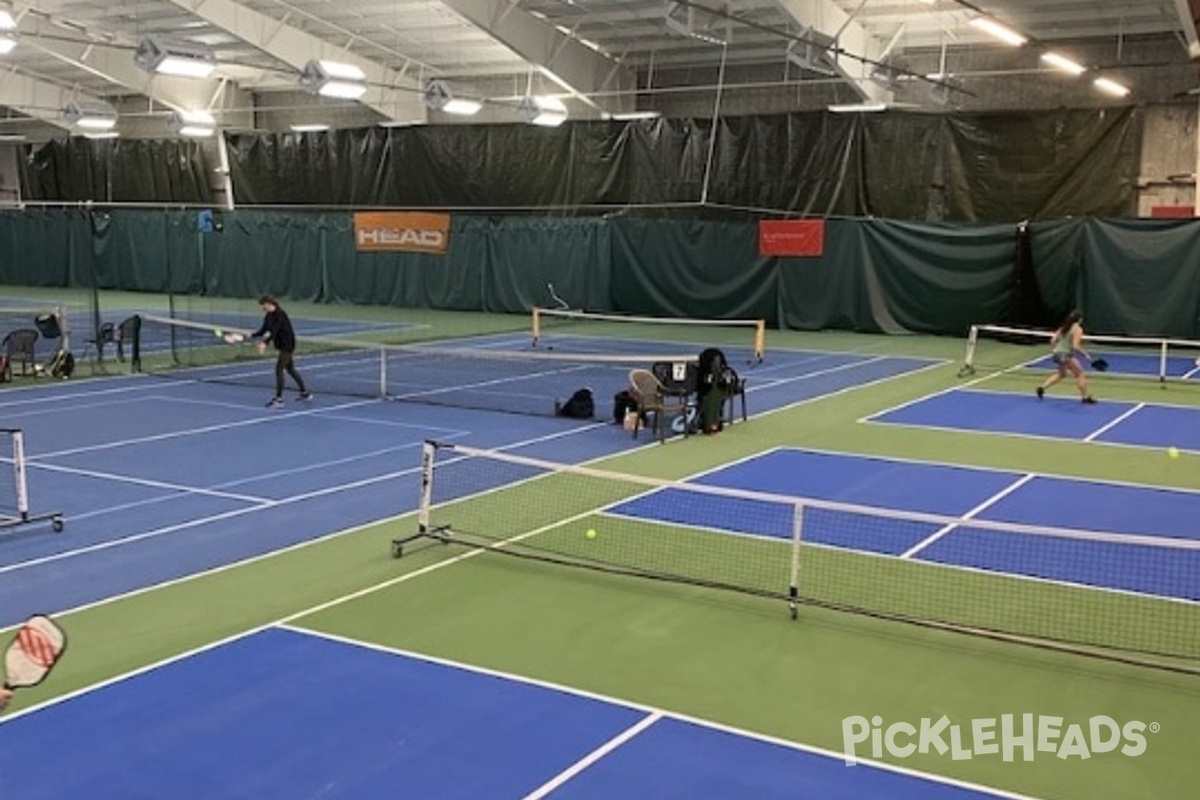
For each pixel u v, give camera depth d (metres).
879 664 7.14
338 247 34.91
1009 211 28.84
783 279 29.56
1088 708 6.52
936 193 29.42
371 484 11.97
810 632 7.69
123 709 6.38
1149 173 27.97
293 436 14.62
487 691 6.65
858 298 28.81
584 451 13.81
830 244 28.91
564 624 7.80
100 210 39.75
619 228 31.23
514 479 12.26
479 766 5.72
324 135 36.72
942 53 28.56
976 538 10.00
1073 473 12.73
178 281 37.69
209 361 22.19
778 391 19.00
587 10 28.56
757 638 7.57
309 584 8.64
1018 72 28.59
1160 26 27.39
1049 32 28.20
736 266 30.09
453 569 9.05
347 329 28.25
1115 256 26.14
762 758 5.83
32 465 12.84
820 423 15.93
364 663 7.07
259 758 5.81
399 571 8.98
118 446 13.93
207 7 28.02
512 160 33.97
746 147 31.11
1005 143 28.67
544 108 30.45
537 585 8.66
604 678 6.86
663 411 14.59
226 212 36.59
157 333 27.23
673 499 11.38
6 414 16.19
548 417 16.20
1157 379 20.75
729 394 15.41
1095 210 28.11
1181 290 25.62
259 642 7.42
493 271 32.75
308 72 25.34
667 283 30.92
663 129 31.98
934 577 8.91
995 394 18.83
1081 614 8.07
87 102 37.12
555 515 10.75
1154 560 9.37
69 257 40.28
